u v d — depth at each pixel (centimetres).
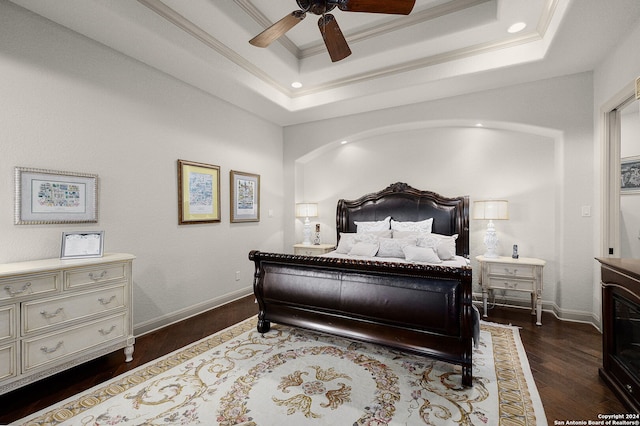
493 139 397
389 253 367
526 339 279
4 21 211
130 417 174
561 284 334
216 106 387
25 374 185
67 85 244
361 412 177
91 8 219
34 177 226
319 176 518
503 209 356
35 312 190
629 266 183
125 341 239
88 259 226
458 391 198
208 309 374
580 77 323
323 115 461
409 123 416
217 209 388
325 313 263
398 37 318
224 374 220
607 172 292
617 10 219
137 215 296
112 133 275
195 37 286
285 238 519
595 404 184
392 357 246
